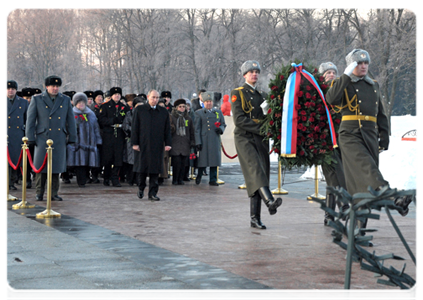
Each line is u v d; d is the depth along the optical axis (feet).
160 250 19.08
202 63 160.56
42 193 33.35
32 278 14.80
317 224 25.03
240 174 56.65
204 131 44.70
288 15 136.26
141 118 33.40
